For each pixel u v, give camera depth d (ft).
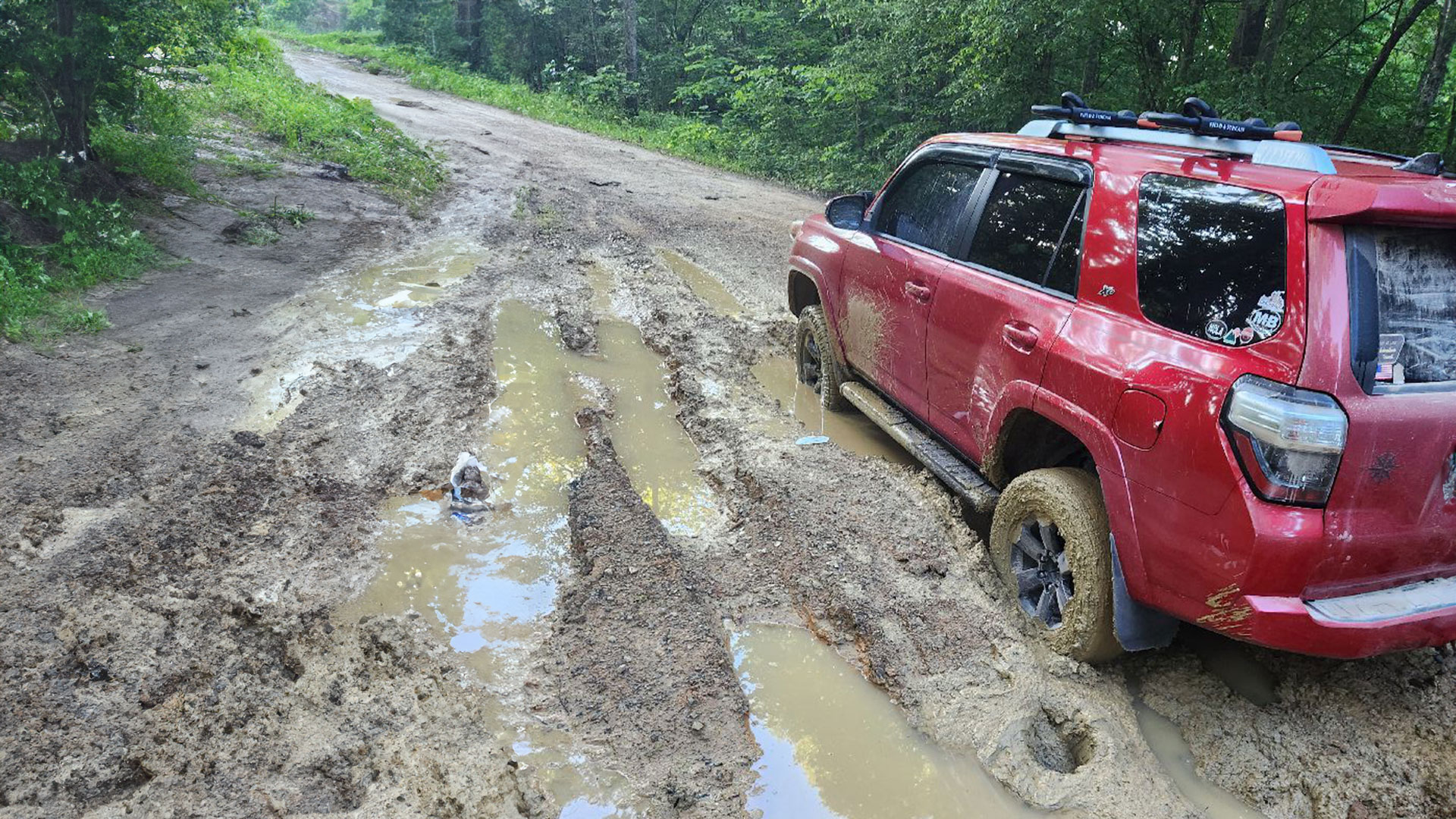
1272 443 8.68
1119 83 48.14
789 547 14.06
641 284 28.48
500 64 107.65
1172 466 9.63
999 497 12.94
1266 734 10.23
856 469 16.63
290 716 10.16
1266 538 8.77
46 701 9.96
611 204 41.19
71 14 26.86
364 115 49.73
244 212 32.14
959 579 13.20
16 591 11.79
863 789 9.59
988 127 48.83
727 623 12.42
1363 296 8.66
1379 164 10.73
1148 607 10.62
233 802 8.91
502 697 10.70
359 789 9.20
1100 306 11.20
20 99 27.66
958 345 13.94
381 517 14.52
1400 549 9.07
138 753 9.37
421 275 27.99
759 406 19.69
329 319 23.35
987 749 10.12
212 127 43.19
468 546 13.88
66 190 26.61
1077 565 11.04
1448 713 10.35
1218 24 45.14
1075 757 10.39
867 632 12.00
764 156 61.82
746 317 26.03
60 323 21.06
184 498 14.35
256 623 11.68
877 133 58.23
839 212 17.52
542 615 12.33
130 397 17.93
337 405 18.29
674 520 15.07
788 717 10.68
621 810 9.16
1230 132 11.19
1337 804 9.24
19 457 15.19
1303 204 8.92
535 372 21.02
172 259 26.81
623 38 102.01
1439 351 9.03
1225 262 9.66
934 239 15.28
